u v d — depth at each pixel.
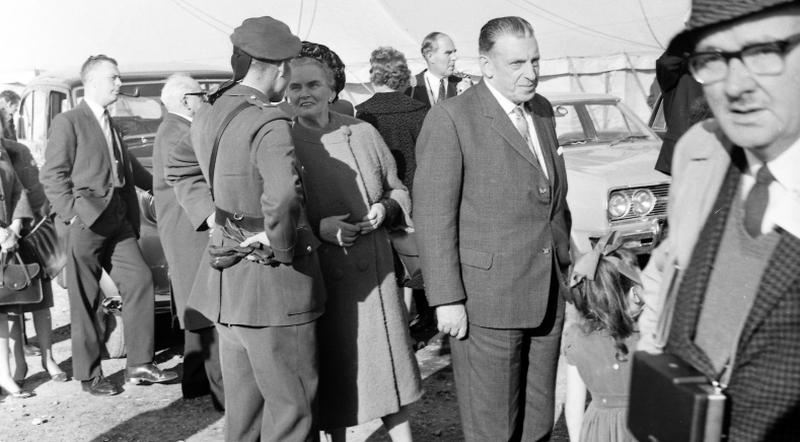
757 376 1.65
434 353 6.06
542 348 3.55
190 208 3.98
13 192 5.51
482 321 3.41
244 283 3.42
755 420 1.65
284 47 3.49
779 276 1.63
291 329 3.43
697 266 1.80
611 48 16.66
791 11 1.55
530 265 3.40
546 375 3.57
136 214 5.68
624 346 3.06
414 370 3.94
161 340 6.67
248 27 3.50
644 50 16.55
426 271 3.41
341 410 3.79
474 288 3.41
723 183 1.81
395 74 5.75
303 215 3.46
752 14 1.56
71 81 7.48
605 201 6.98
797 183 1.66
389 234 4.06
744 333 1.66
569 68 16.48
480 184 3.38
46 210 5.82
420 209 3.41
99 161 5.40
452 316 3.42
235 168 3.38
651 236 7.09
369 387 3.79
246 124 3.36
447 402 5.16
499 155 3.37
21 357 5.76
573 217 7.18
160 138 4.96
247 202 3.40
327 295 3.76
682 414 1.64
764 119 1.62
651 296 2.13
